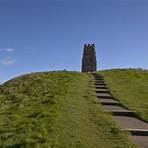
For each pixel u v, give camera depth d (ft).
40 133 52.39
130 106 84.69
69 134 54.03
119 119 70.03
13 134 53.11
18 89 119.03
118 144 50.98
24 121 61.57
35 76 150.00
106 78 157.48
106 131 57.52
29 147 46.88
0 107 85.56
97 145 50.03
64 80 131.03
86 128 58.65
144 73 182.80
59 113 66.49
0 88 130.52
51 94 95.71
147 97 103.19
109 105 86.99
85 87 118.62
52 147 47.39
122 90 118.73
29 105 81.87
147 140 55.21
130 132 58.90
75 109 73.67
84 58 307.17
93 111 73.67
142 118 71.05
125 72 184.34
